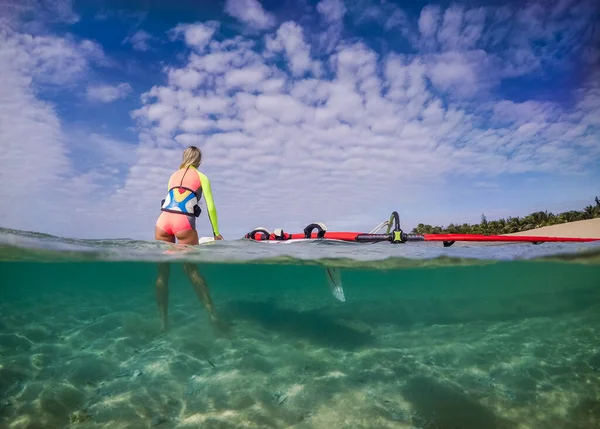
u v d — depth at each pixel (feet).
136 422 8.98
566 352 14.52
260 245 19.97
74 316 19.88
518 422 9.11
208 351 14.14
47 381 11.27
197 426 8.79
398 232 20.68
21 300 30.14
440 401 10.21
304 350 14.49
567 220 49.96
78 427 8.75
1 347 14.30
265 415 9.33
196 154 16.88
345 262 24.44
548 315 22.18
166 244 15.60
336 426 8.80
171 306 22.77
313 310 23.72
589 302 28.86
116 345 14.65
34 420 9.03
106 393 10.55
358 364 13.04
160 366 12.55
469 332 17.60
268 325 18.29
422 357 13.88
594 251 23.58
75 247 18.98
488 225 53.21
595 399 10.36
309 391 10.77
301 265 26.48
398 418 9.20
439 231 50.11
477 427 8.80
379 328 18.35
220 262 24.26
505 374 12.30
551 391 10.94
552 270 32.04
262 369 12.43
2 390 10.61
